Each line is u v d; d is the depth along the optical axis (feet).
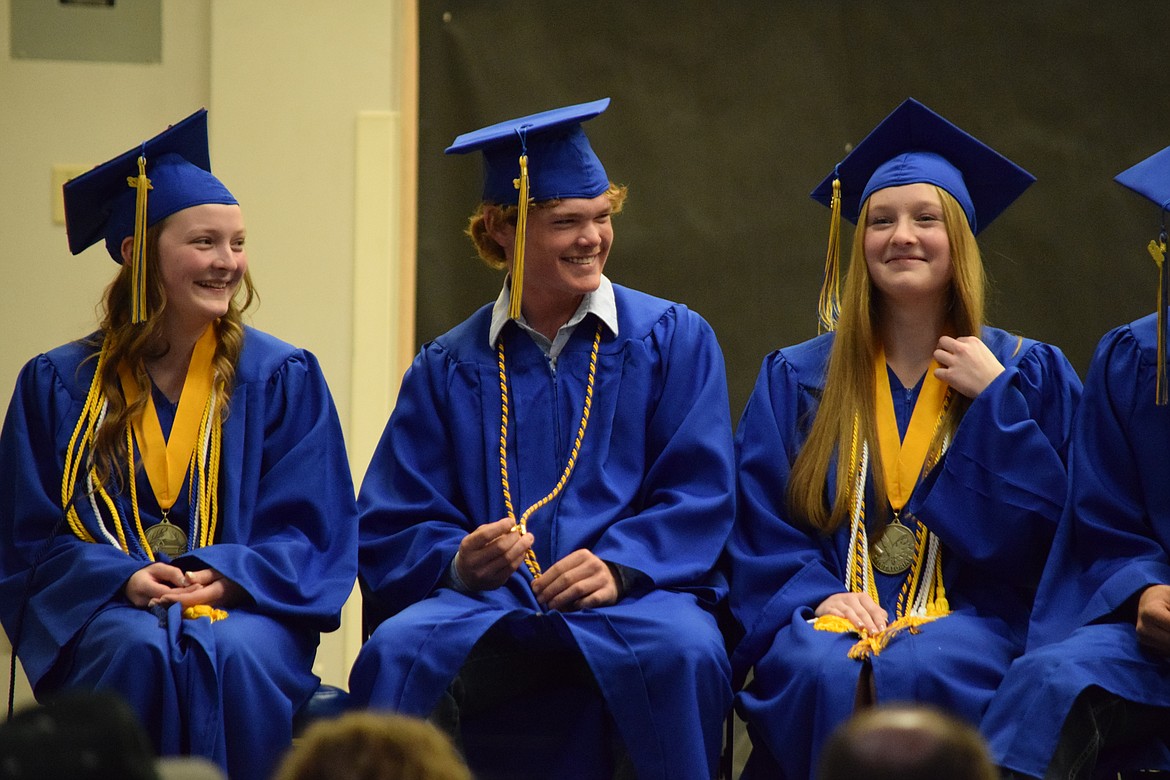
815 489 39.78
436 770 15.99
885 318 41.68
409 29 56.75
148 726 35.58
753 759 37.88
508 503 40.27
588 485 40.14
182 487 39.78
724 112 57.11
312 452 40.63
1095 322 56.29
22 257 57.00
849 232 56.90
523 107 56.95
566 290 40.81
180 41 57.26
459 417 41.27
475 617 36.76
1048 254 56.44
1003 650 36.81
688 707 35.88
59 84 57.11
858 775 14.57
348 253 56.65
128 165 40.42
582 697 37.73
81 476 39.40
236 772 35.81
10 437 40.04
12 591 38.45
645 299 42.65
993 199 42.57
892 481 39.88
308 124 56.54
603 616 36.96
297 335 56.54
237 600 37.99
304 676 37.93
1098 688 34.42
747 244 57.11
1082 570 37.86
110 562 37.63
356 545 40.32
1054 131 56.34
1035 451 38.50
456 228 56.80
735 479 40.75
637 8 57.06
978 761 14.64
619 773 36.76
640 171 57.21
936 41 56.54
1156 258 38.19
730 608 39.55
